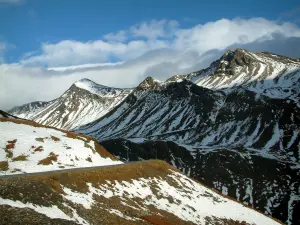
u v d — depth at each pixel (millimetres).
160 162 82938
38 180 39625
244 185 165625
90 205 42344
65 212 34969
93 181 51469
